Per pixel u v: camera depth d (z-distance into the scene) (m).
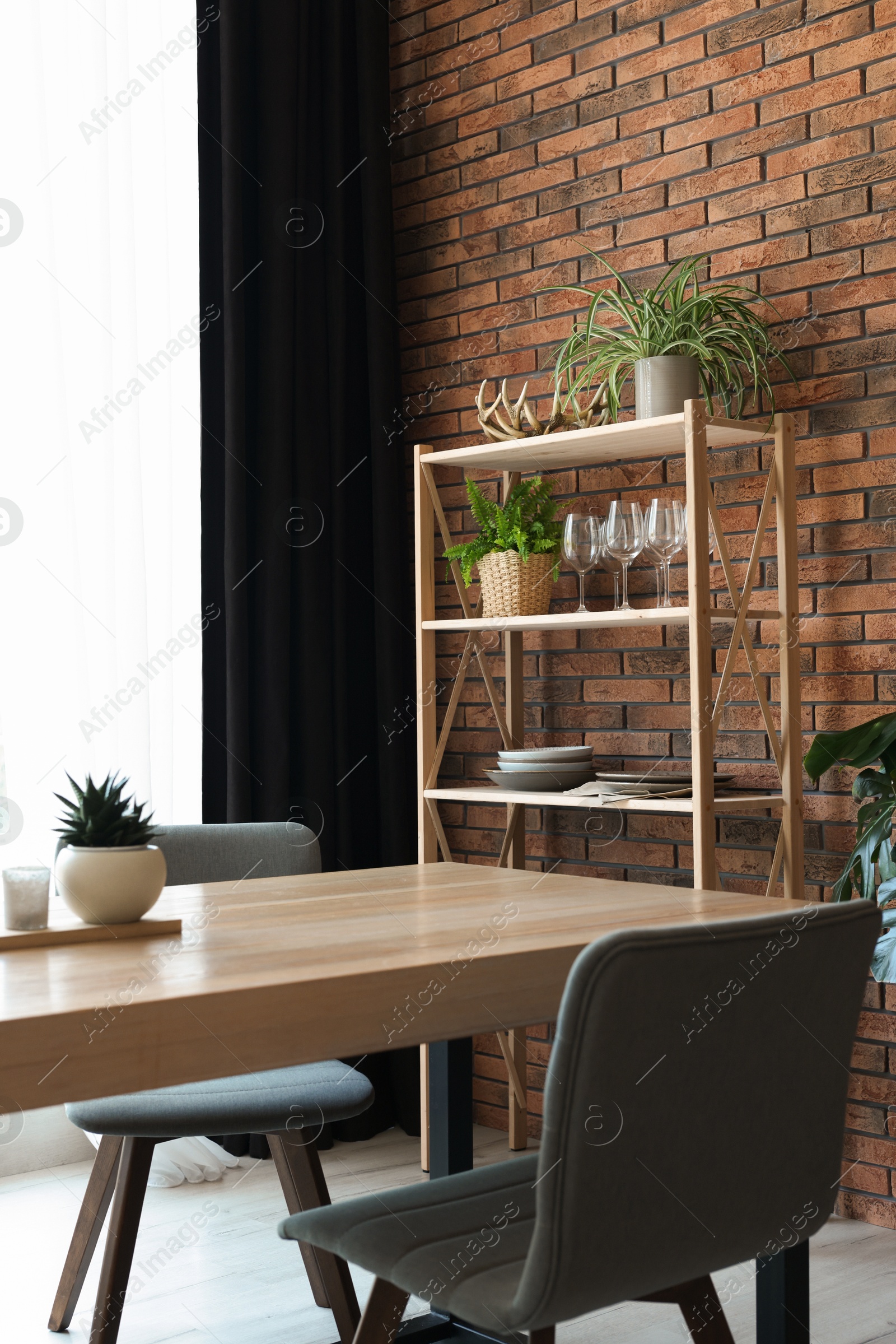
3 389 2.73
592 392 3.11
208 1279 2.30
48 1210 2.66
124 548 2.91
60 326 2.79
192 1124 1.73
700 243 2.91
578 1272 1.11
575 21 3.16
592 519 2.58
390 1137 3.21
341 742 3.30
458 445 3.44
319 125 3.35
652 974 1.09
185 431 3.09
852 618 2.64
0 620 2.71
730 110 2.85
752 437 2.65
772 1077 1.22
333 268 3.34
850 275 2.65
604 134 3.10
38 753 2.74
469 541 3.42
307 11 3.31
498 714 3.11
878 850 2.28
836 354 2.67
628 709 3.06
